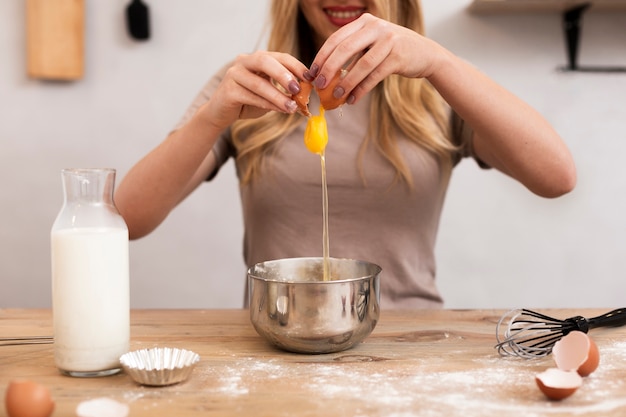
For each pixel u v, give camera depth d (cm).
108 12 215
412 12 144
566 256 222
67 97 218
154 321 110
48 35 210
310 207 145
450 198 221
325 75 99
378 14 135
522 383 81
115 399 76
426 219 147
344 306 90
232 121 115
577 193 220
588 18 213
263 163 146
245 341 99
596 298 223
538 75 215
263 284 92
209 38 217
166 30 217
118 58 217
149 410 73
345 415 71
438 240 223
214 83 153
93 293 83
